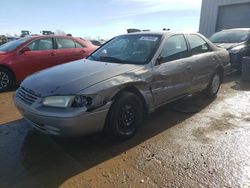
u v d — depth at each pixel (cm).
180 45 493
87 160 338
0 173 308
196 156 347
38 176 303
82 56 832
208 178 300
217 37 1020
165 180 296
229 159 340
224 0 1717
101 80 354
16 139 394
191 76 502
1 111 522
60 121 320
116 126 366
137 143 385
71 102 326
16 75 712
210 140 395
